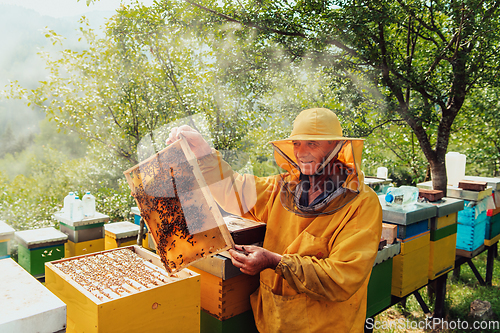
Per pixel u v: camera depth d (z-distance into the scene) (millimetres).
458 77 3988
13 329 938
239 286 1824
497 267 6406
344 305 1552
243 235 1803
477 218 4258
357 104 4211
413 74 3910
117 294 1298
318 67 4285
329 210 1521
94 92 4234
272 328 1622
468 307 4559
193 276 1504
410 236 2867
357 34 3619
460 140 7012
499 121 5508
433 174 4512
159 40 4203
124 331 1263
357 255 1381
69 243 3770
